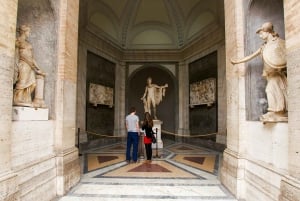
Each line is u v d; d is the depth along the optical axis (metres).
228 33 5.20
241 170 4.36
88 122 10.53
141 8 13.77
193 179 5.49
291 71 3.03
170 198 4.27
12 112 3.39
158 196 4.36
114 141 12.82
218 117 10.37
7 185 2.86
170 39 14.52
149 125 7.69
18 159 3.43
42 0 4.46
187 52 13.30
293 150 2.94
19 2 4.41
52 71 4.67
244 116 4.53
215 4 10.69
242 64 4.59
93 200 4.16
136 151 7.43
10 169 3.06
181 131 13.55
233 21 4.86
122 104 13.77
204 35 11.45
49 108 4.57
